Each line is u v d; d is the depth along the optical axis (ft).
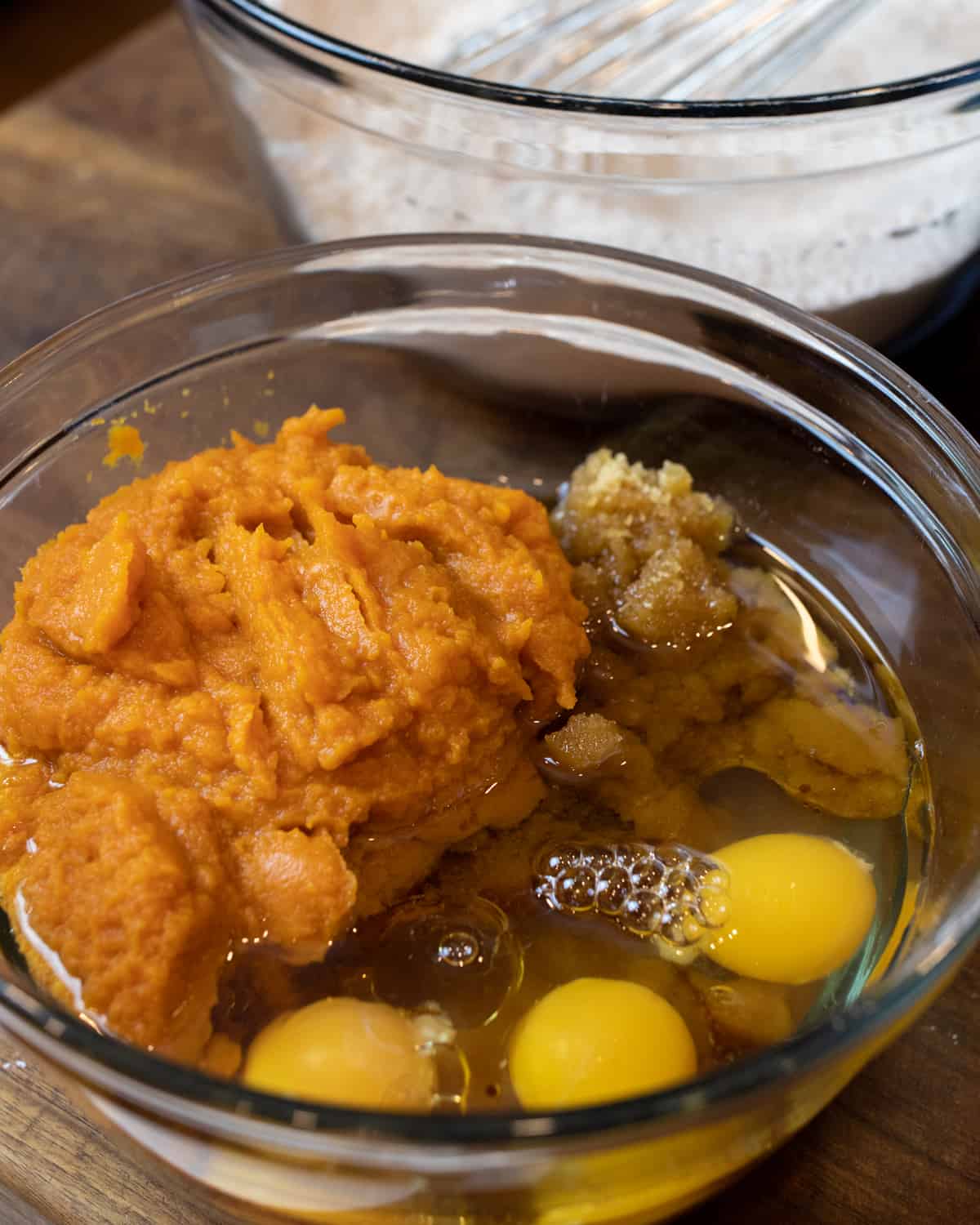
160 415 1.82
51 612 1.59
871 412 1.73
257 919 1.50
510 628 1.64
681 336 1.83
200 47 2.01
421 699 1.57
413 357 1.91
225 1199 1.43
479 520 1.68
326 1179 1.32
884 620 1.73
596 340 1.86
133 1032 1.43
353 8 2.17
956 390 2.08
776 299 1.76
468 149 1.88
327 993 1.48
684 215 1.96
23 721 1.57
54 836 1.50
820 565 1.78
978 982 1.63
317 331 1.86
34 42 3.59
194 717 1.53
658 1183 1.36
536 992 1.49
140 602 1.58
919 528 1.72
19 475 1.73
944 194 1.94
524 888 1.55
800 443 1.83
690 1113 1.26
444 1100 1.44
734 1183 1.50
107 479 1.79
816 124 1.79
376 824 1.58
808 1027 1.44
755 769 1.63
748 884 1.53
